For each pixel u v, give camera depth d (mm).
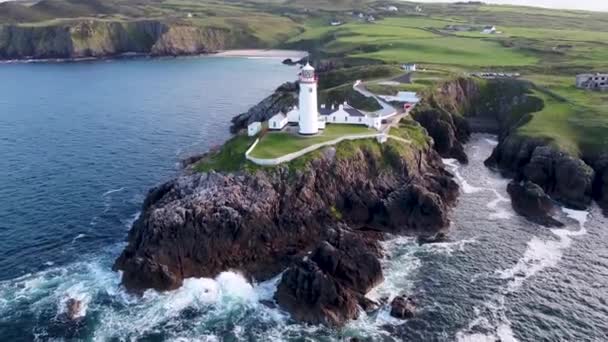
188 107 156625
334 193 80875
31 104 159125
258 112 130625
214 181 76000
